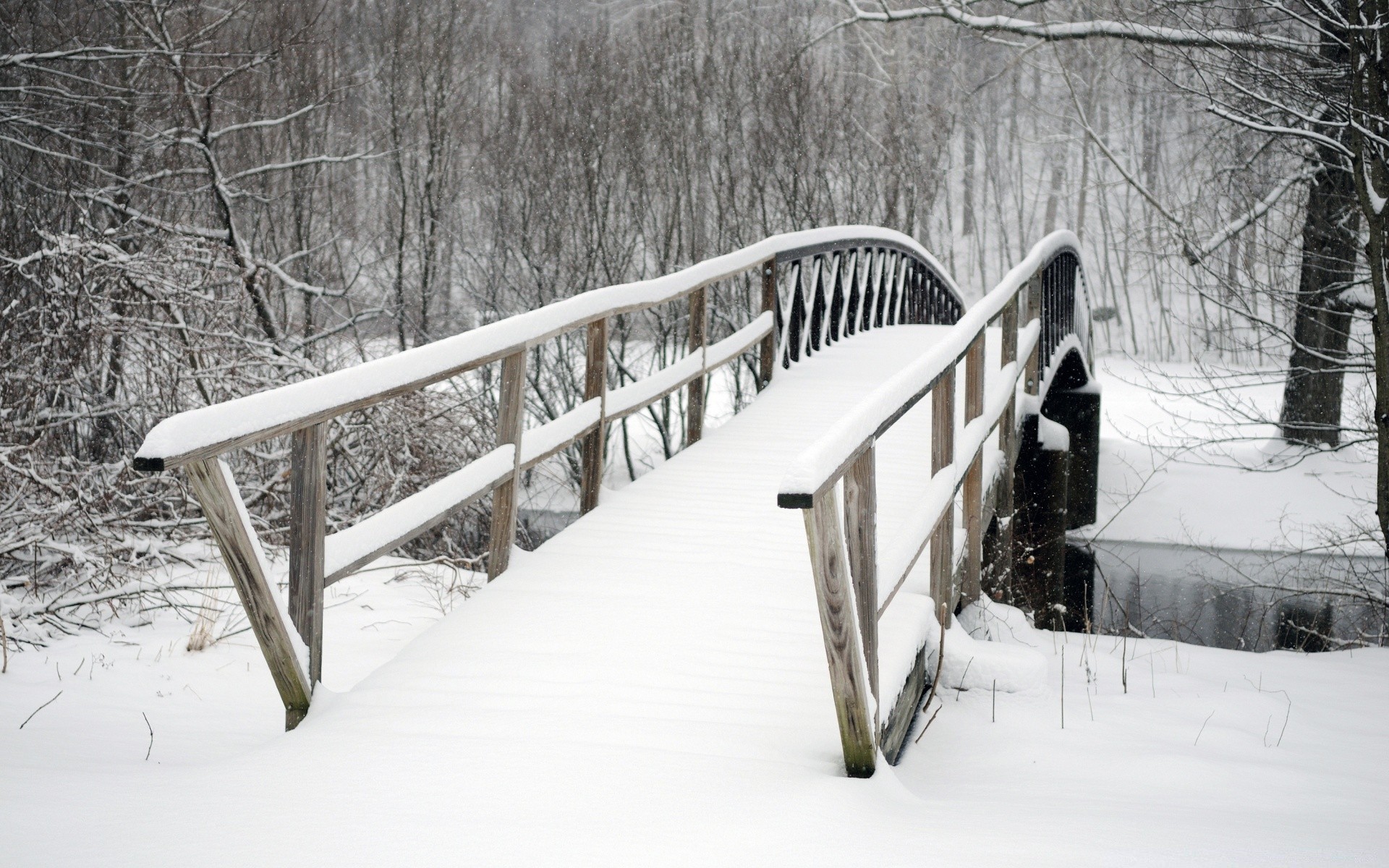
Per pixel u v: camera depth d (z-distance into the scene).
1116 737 4.28
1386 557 8.47
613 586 4.69
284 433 3.37
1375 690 5.50
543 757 3.15
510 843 2.54
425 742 3.25
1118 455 19.06
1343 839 2.89
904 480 6.37
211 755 3.43
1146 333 38.72
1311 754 4.32
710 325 22.25
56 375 7.57
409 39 21.17
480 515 9.23
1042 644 5.88
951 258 32.81
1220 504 16.86
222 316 8.70
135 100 13.91
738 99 22.61
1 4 13.04
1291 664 6.05
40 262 7.85
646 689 3.68
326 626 5.07
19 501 6.35
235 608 5.45
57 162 12.91
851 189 22.31
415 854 2.46
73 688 4.10
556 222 21.50
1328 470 17.06
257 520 7.20
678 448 21.73
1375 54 8.13
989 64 29.23
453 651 3.99
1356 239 10.95
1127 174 11.98
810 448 2.70
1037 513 11.95
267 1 17.19
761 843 2.55
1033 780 3.73
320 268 19.86
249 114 17.97
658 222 22.59
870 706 3.11
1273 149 12.45
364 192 22.09
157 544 6.09
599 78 21.98
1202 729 4.48
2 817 2.54
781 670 3.84
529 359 19.78
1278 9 9.35
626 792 2.91
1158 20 12.15
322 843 2.51
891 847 2.55
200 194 15.84
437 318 21.12
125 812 2.65
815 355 10.78
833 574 2.91
